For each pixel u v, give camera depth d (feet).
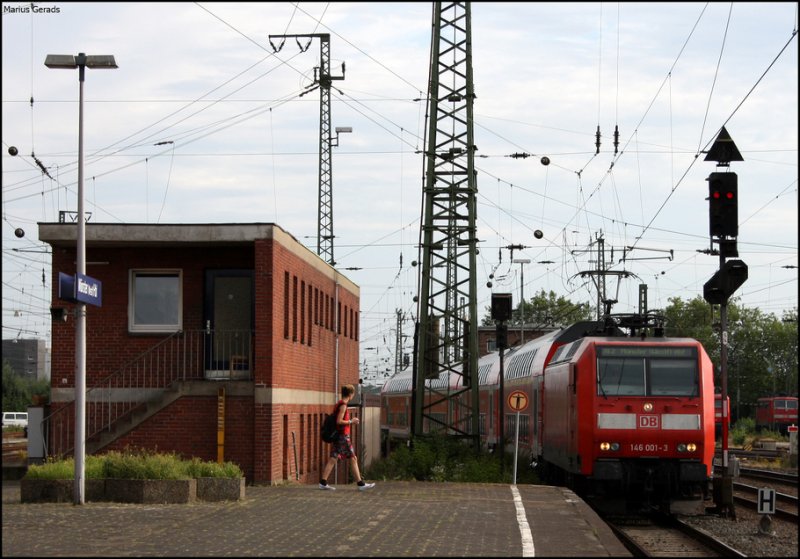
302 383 93.35
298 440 90.84
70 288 54.75
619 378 74.02
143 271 84.38
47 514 52.75
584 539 46.21
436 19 110.01
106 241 80.23
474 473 96.73
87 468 60.64
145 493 59.00
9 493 67.00
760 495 60.85
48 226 80.64
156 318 84.64
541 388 97.91
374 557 39.27
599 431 73.31
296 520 51.08
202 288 84.17
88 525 48.29
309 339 98.02
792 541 58.03
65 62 56.39
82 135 56.49
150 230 80.07
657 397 73.61
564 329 100.07
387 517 53.06
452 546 42.80
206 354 83.87
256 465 78.02
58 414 82.38
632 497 75.36
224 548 41.14
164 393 79.36
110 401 82.89
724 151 69.56
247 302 84.33
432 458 101.96
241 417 79.00
